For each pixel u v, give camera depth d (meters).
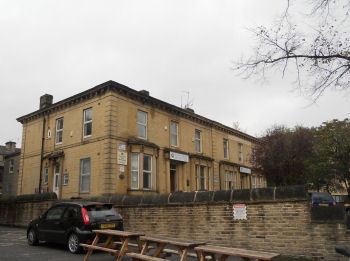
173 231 11.51
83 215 10.13
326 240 8.69
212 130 27.48
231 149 29.88
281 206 9.49
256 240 9.74
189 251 10.20
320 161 21.89
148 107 21.11
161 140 21.62
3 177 35.91
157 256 7.73
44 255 9.53
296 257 8.99
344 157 21.45
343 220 8.59
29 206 18.19
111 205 11.09
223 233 10.39
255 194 10.02
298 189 9.34
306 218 9.05
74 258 9.09
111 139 18.08
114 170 17.88
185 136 24.09
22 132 25.12
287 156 23.28
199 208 11.07
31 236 11.65
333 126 22.14
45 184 21.86
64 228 10.51
